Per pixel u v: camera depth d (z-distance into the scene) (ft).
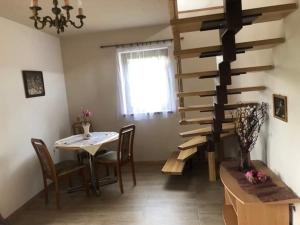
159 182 13.11
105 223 9.65
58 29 7.12
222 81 8.01
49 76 14.58
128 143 12.58
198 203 10.63
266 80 8.93
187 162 14.46
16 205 11.10
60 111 15.56
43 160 11.21
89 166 12.69
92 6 10.62
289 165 7.44
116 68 15.66
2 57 10.84
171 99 15.35
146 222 9.50
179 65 10.22
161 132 15.80
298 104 6.60
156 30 15.11
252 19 6.94
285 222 7.18
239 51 8.61
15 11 10.41
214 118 9.80
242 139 9.00
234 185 7.84
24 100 12.15
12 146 11.15
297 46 6.44
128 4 10.66
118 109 15.96
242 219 7.28
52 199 12.11
